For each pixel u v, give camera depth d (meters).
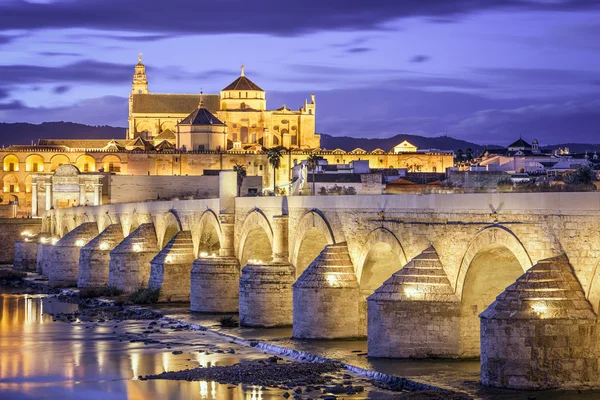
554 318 48.69
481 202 57.03
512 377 49.41
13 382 63.78
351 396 53.31
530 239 52.59
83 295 120.94
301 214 81.88
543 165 180.38
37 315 102.00
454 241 59.38
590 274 48.84
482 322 50.72
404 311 60.34
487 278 59.47
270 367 63.12
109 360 70.62
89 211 164.25
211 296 95.69
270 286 81.88
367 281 71.50
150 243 121.88
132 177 185.50
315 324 71.69
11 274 164.12
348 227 73.06
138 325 90.19
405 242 64.75
